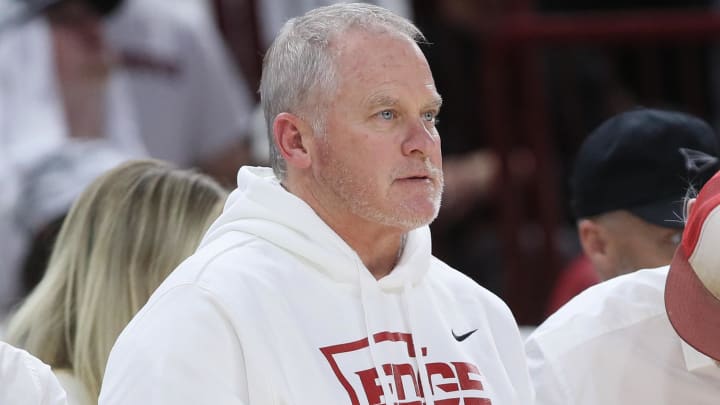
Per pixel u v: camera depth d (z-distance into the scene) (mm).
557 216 21188
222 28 22969
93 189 12211
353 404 9375
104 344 11734
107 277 11812
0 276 18500
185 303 9422
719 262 9852
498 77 21188
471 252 21719
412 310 10008
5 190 18672
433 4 22391
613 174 12625
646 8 22078
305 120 9711
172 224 11883
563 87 21297
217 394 9164
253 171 10461
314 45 9695
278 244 9820
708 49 21734
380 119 9539
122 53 21828
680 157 12531
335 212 9828
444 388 9773
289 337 9469
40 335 12055
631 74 21656
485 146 22422
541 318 21062
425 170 9578
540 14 21703
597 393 11078
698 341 10031
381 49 9586
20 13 20719
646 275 11422
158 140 22203
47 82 20516
